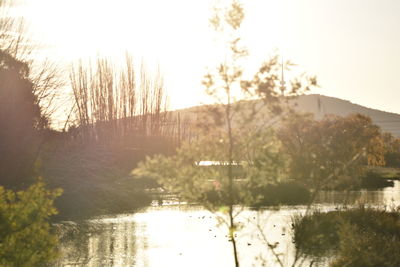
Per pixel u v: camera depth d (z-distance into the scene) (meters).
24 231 9.94
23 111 29.45
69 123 35.28
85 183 33.81
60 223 26.42
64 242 22.33
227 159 8.13
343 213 22.25
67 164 33.91
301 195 39.50
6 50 29.86
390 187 55.88
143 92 60.72
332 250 17.23
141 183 43.41
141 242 22.69
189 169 7.97
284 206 34.75
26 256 9.79
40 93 31.36
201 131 8.20
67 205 29.88
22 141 28.98
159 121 60.59
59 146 36.16
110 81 57.62
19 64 30.34
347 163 8.57
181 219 30.19
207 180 8.11
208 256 19.36
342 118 65.81
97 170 38.06
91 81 56.38
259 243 21.28
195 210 34.56
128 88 58.97
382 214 22.39
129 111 58.34
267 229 24.81
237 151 8.13
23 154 29.03
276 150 8.02
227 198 8.14
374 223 20.81
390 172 86.19
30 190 10.23
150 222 28.78
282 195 38.94
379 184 60.25
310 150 8.31
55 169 32.78
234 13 8.02
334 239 17.58
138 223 28.27
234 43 8.08
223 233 24.83
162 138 59.31
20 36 30.67
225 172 8.18
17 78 29.47
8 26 30.03
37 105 31.17
